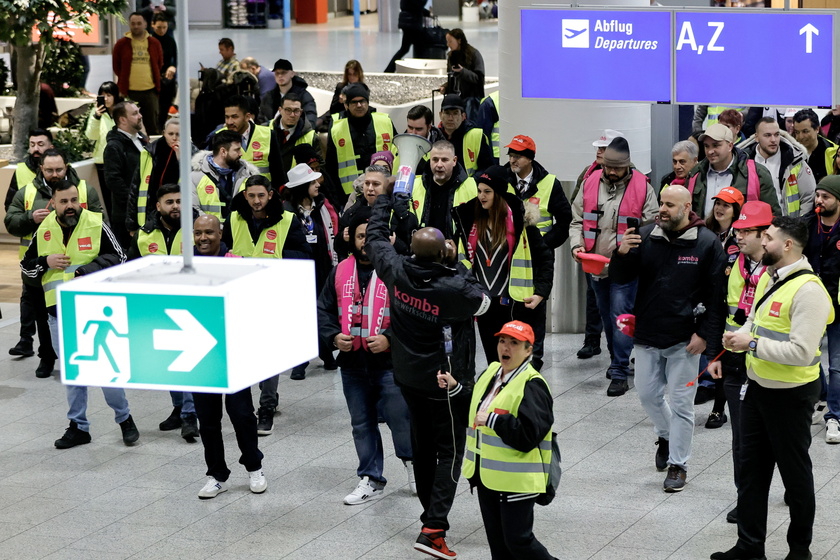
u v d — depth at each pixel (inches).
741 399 275.0
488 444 248.5
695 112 546.0
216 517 317.1
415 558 289.1
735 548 279.0
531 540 251.8
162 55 769.6
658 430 333.1
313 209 422.3
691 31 344.8
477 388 253.8
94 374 131.2
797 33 336.5
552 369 433.1
